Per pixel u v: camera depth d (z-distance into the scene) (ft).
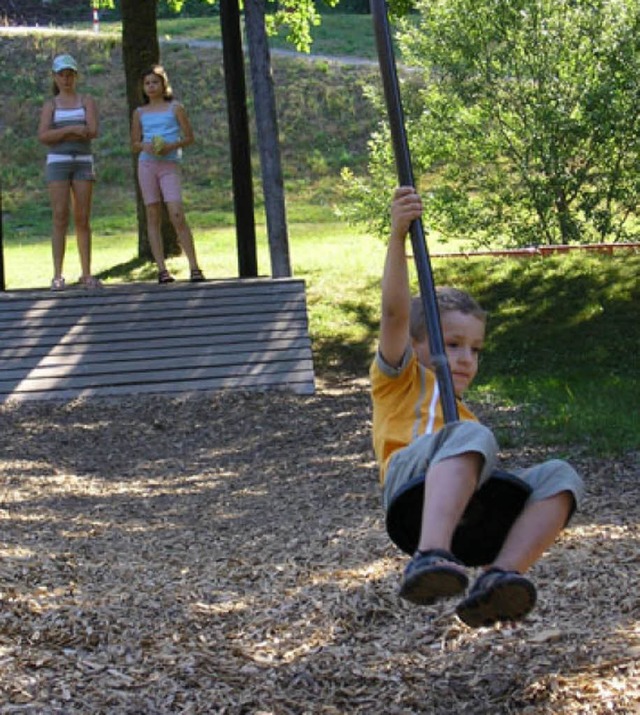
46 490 35.91
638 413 41.96
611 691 16.62
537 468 14.92
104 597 22.81
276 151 56.80
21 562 25.08
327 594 22.59
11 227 119.24
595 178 75.25
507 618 14.01
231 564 25.73
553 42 74.13
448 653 19.15
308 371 49.98
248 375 49.70
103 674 18.88
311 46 173.99
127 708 17.61
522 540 14.28
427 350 16.05
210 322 52.01
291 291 53.62
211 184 131.64
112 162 136.56
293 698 17.90
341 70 157.38
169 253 77.92
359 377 55.57
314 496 33.27
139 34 73.92
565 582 22.15
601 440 37.45
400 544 14.73
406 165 15.05
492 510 14.87
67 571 24.77
